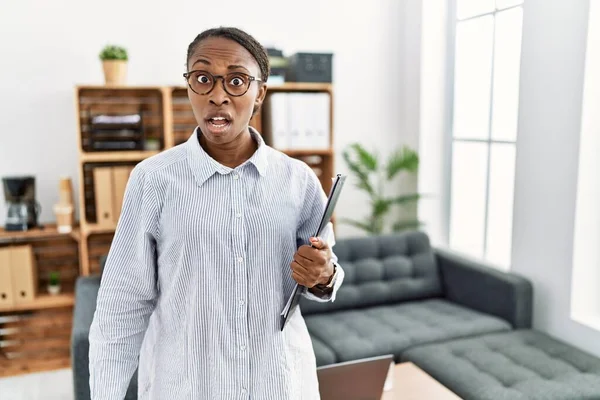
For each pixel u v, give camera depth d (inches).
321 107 158.9
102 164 153.9
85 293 121.1
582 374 104.3
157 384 49.6
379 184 181.8
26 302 141.9
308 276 46.7
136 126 147.4
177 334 48.2
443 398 91.5
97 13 149.6
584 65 116.6
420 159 173.3
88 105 151.5
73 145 152.2
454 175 172.2
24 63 146.0
